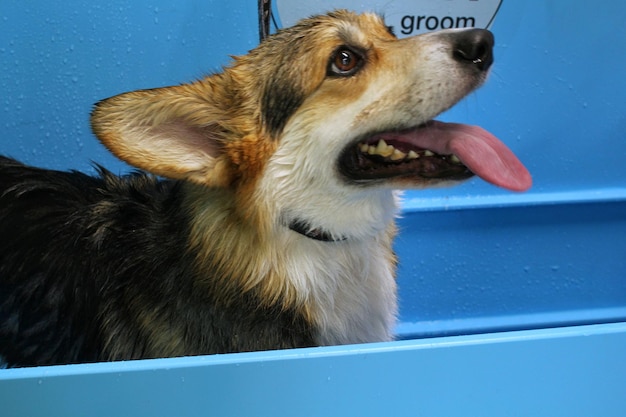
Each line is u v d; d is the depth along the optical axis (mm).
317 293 1401
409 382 939
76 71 2098
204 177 1330
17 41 2045
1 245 1550
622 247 2371
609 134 2309
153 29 2092
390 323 1602
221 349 1360
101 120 1238
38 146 2154
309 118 1312
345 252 1432
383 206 1423
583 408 984
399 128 1326
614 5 2170
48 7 2025
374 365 921
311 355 913
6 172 1631
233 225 1349
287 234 1364
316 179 1329
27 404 910
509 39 2170
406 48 1314
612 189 2350
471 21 2154
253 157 1334
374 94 1304
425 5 2115
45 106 2119
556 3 2150
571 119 2279
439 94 1292
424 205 2234
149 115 1287
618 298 2400
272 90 1338
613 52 2229
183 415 926
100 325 1457
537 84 2232
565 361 957
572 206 2311
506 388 958
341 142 1314
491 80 2189
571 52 2209
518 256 2346
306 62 1315
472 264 2330
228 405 927
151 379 905
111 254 1480
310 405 936
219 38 2131
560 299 2387
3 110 2104
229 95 1382
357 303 1491
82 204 1582
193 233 1380
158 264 1417
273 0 2049
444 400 950
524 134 2271
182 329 1374
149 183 1588
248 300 1354
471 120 2225
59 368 905
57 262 1517
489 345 931
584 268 2377
